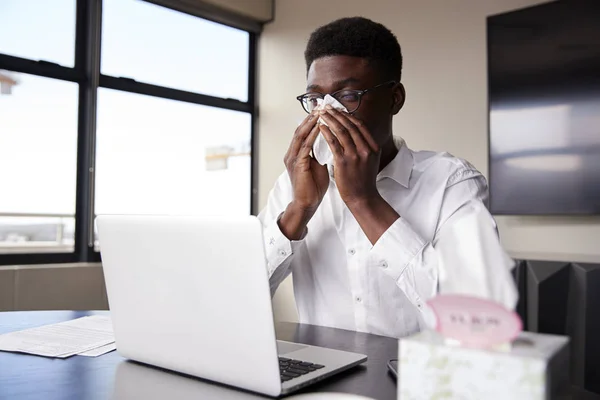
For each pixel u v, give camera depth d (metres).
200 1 3.69
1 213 2.93
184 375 0.83
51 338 1.09
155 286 0.81
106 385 0.78
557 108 2.48
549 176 2.50
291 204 1.19
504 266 0.49
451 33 3.03
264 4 4.02
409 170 1.28
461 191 1.22
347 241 1.28
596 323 2.16
